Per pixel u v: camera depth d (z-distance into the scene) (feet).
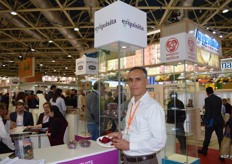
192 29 16.51
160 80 17.69
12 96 31.22
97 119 12.76
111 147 5.96
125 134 5.46
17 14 23.25
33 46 40.01
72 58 51.67
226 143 13.37
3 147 9.32
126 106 6.99
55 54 47.03
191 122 11.65
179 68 12.53
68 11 26.43
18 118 14.40
